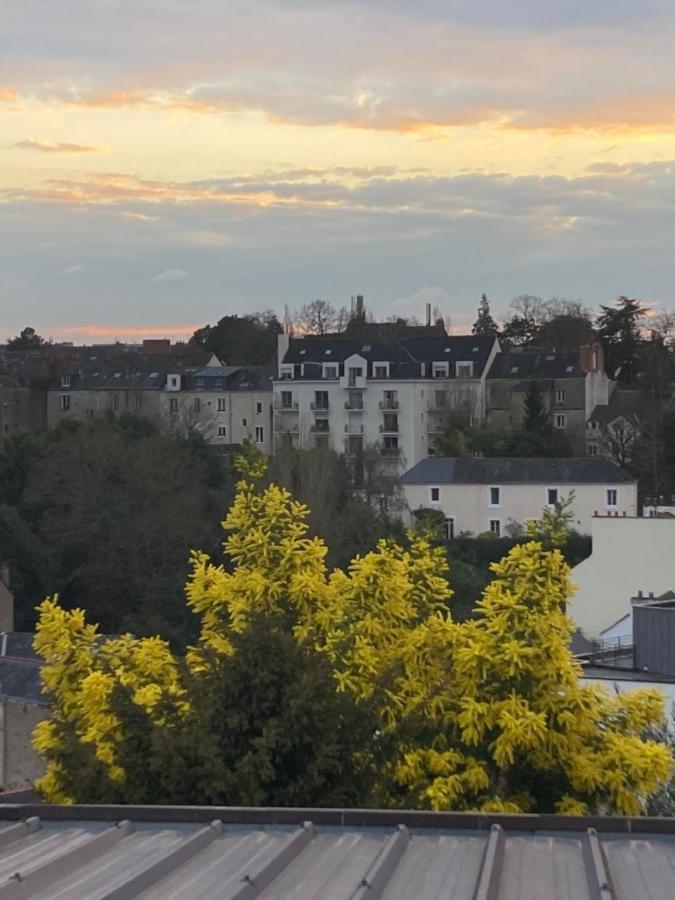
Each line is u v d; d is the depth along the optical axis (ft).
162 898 39.65
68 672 73.82
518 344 592.19
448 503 319.68
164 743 60.90
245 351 600.80
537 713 66.54
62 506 240.94
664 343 496.64
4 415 454.81
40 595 227.61
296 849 44.45
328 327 612.70
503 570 70.54
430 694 66.54
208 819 47.91
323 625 74.95
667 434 366.63
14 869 42.50
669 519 214.90
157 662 75.25
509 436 367.86
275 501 80.18
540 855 44.14
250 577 76.64
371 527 248.93
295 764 62.75
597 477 313.32
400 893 40.14
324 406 428.97
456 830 46.80
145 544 228.22
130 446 249.75
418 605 77.66
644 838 45.78
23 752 134.82
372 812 47.29
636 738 70.13
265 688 63.26
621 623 171.01
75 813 48.75
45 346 605.31
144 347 539.70
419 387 422.82
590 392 432.25
